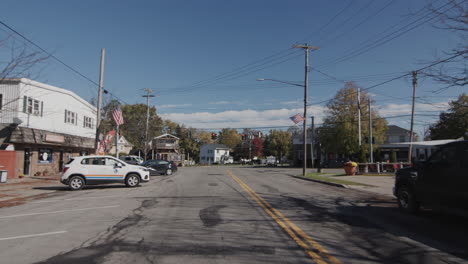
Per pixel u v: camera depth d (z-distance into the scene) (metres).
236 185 17.61
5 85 21.03
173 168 30.69
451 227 7.45
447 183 7.67
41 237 6.54
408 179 9.13
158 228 7.23
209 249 5.68
